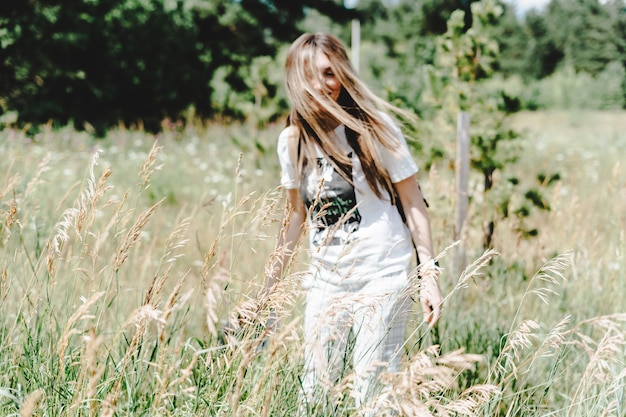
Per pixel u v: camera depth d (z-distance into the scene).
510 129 5.38
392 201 2.37
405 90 7.57
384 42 42.50
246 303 1.84
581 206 5.50
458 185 4.54
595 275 3.67
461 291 3.49
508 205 4.91
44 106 13.91
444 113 5.49
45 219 3.16
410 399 1.56
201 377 1.99
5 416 1.84
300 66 2.33
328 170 2.32
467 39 5.47
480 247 4.67
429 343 2.90
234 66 18.62
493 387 1.77
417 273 2.18
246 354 1.70
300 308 2.57
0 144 8.54
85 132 12.48
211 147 10.32
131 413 1.87
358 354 2.22
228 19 20.20
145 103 16.27
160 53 16.31
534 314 3.45
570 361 3.09
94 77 15.25
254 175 7.50
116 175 7.77
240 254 3.69
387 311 2.23
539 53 57.12
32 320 2.24
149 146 11.16
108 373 2.03
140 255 3.85
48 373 1.93
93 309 2.40
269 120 12.48
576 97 28.81
